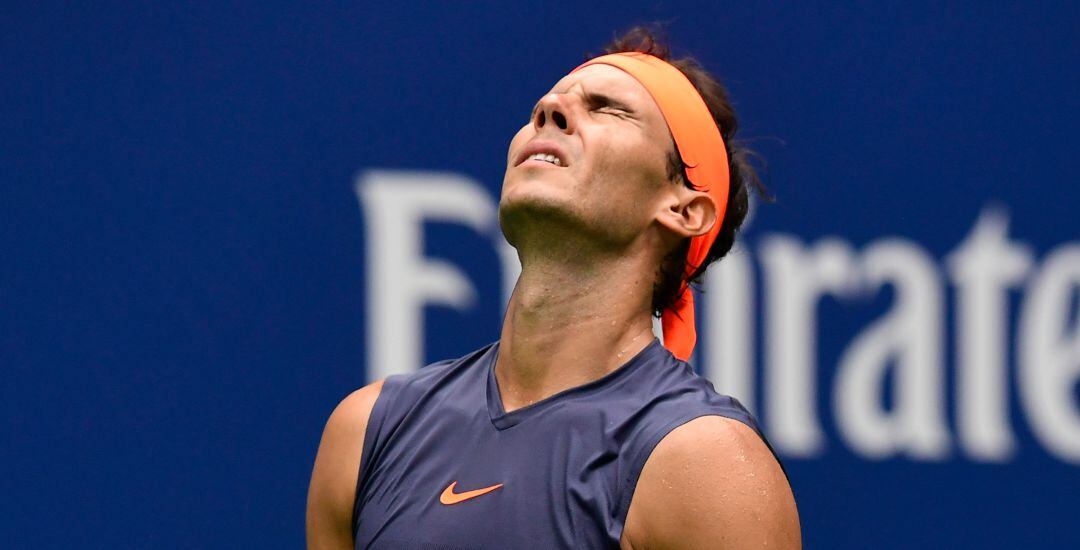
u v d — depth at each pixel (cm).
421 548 606
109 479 1266
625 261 660
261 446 1280
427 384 664
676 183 674
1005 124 1336
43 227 1273
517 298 658
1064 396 1328
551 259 651
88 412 1268
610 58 693
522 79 1313
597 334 648
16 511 1257
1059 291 1329
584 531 586
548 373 644
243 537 1274
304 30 1298
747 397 1306
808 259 1319
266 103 1293
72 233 1276
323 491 670
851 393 1316
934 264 1327
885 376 1322
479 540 597
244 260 1287
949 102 1333
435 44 1311
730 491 584
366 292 1295
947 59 1333
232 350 1282
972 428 1324
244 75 1291
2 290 1269
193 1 1288
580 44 1312
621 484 591
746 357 1307
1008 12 1337
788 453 1309
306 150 1295
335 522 666
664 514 586
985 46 1335
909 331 1326
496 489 605
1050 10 1336
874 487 1313
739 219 774
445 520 608
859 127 1330
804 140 1325
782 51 1329
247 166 1290
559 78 1312
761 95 1324
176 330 1279
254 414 1281
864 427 1316
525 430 619
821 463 1312
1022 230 1331
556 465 603
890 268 1327
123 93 1282
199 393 1277
